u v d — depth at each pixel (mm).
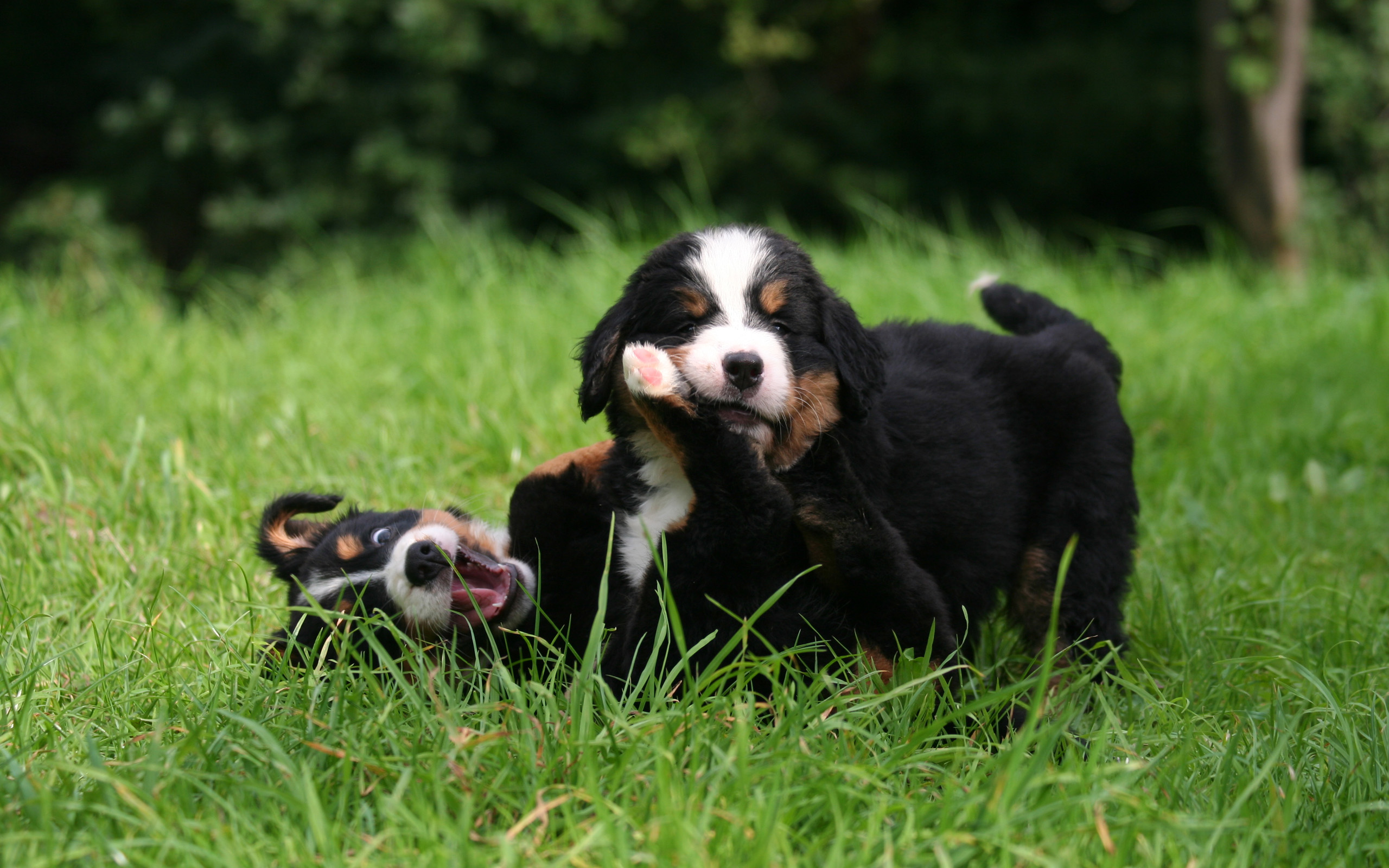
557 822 2545
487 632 3311
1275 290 8852
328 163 14375
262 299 9336
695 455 3123
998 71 15648
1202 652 3812
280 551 3961
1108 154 16109
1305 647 3762
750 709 2857
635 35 15180
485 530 4043
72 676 3385
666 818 2385
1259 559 4754
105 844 2389
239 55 14398
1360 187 14773
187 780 2617
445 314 7445
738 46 15102
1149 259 11688
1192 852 2521
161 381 6285
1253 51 13109
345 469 5113
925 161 16719
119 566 4211
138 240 14961
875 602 3277
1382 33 14625
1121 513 3936
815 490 3242
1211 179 16672
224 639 3533
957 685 3406
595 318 7039
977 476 3689
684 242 3406
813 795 2594
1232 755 2883
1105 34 16062
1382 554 4930
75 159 18328
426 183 14141
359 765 2682
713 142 14812
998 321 4535
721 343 3129
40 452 5082
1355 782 2906
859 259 8328
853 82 16750
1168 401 6305
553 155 14867
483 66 14305
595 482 3836
